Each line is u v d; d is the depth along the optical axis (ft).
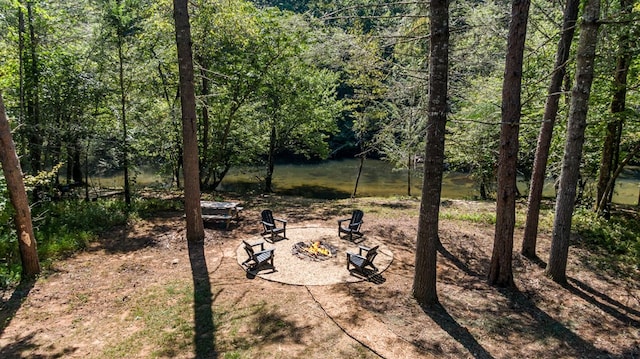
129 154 45.68
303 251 32.14
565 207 26.53
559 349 19.74
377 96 57.26
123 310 22.61
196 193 33.68
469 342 20.07
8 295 23.86
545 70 40.88
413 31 27.45
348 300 23.99
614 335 21.03
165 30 48.49
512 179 25.09
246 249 28.48
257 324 21.18
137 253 31.27
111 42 42.19
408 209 49.01
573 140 25.57
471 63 28.27
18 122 38.70
